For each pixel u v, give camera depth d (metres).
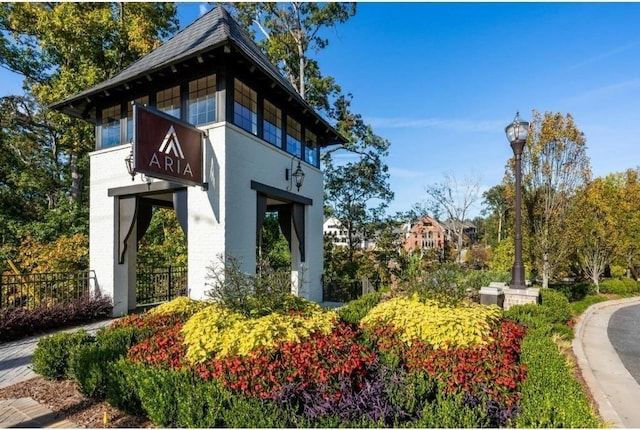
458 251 21.83
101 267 8.19
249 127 7.81
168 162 6.18
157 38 14.67
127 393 3.06
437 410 2.49
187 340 3.15
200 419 2.53
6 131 16.25
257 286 3.77
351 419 2.50
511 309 6.02
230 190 6.95
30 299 7.77
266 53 16.50
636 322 8.40
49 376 3.91
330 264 15.20
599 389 3.99
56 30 12.56
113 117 8.39
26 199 16.00
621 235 14.88
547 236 9.73
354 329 3.92
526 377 2.83
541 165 9.87
